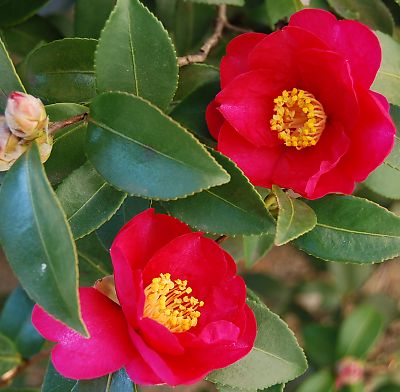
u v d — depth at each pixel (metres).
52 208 0.42
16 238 0.43
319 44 0.45
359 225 0.48
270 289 0.78
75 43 0.51
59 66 0.51
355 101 0.45
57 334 0.44
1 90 0.46
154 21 0.46
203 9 0.61
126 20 0.46
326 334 0.69
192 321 0.45
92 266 0.55
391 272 0.92
